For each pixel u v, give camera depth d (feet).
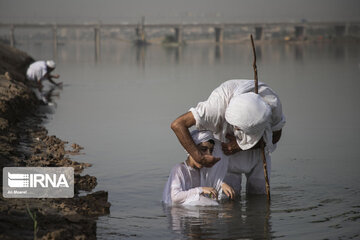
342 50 245.04
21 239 15.64
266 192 23.11
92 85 75.36
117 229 18.63
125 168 27.53
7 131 34.09
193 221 19.57
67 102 55.57
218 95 21.26
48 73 72.23
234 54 208.03
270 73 98.02
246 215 20.24
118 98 59.31
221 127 21.61
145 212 20.63
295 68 112.37
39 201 20.43
